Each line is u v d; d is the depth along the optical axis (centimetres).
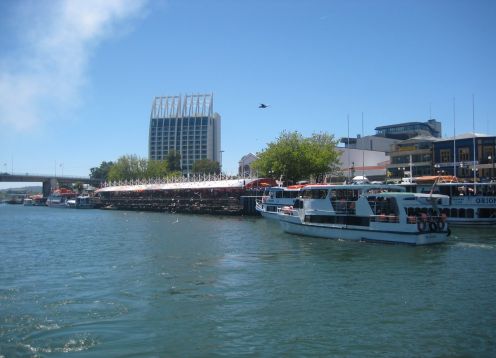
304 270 3481
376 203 4869
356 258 3959
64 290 2939
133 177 18788
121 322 2306
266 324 2261
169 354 1925
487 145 9012
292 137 9800
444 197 4759
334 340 2058
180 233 6369
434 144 9769
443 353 1917
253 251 4453
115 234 6438
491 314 2383
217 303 2612
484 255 4034
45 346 2009
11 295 2822
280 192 8194
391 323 2261
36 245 5288
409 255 4059
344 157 11962
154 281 3167
